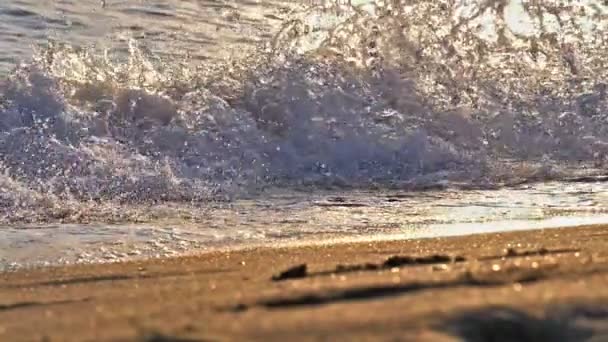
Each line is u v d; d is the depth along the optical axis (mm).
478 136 13328
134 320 2908
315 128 13016
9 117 12750
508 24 15719
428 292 3164
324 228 8992
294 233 8742
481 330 2539
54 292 4941
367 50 14641
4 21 18781
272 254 7227
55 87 13320
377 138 12875
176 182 11094
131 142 12508
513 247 6180
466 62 14750
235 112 13250
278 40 14898
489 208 9945
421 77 14289
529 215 9461
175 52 17078
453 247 6840
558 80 14711
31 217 9477
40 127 12578
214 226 9172
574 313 2652
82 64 14219
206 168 11938
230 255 7328
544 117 13789
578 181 11625
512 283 3344
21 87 13211
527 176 11977
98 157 11602
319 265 5066
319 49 14617
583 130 13586
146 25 19594
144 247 8242
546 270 3758
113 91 13484
